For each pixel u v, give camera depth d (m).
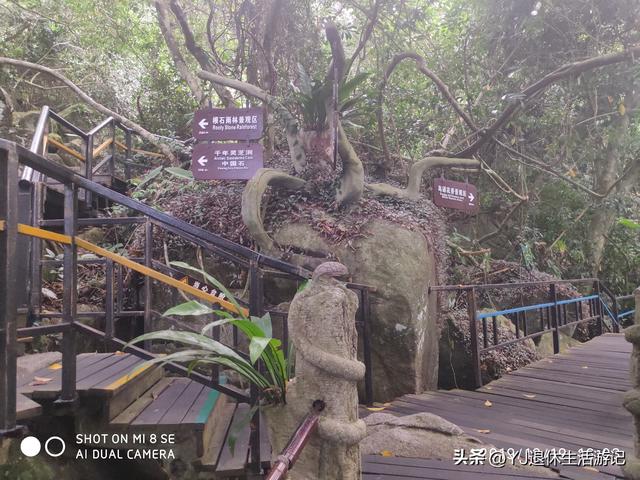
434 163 6.66
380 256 4.89
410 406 4.39
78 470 2.82
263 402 2.41
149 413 2.83
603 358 6.64
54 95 9.68
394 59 6.84
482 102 8.02
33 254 3.67
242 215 5.00
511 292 8.32
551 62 8.06
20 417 2.34
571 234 10.31
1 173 2.06
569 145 9.02
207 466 2.57
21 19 9.37
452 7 8.52
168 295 5.20
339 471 2.17
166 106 9.72
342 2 7.71
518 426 3.86
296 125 5.93
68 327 2.62
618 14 7.67
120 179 6.75
